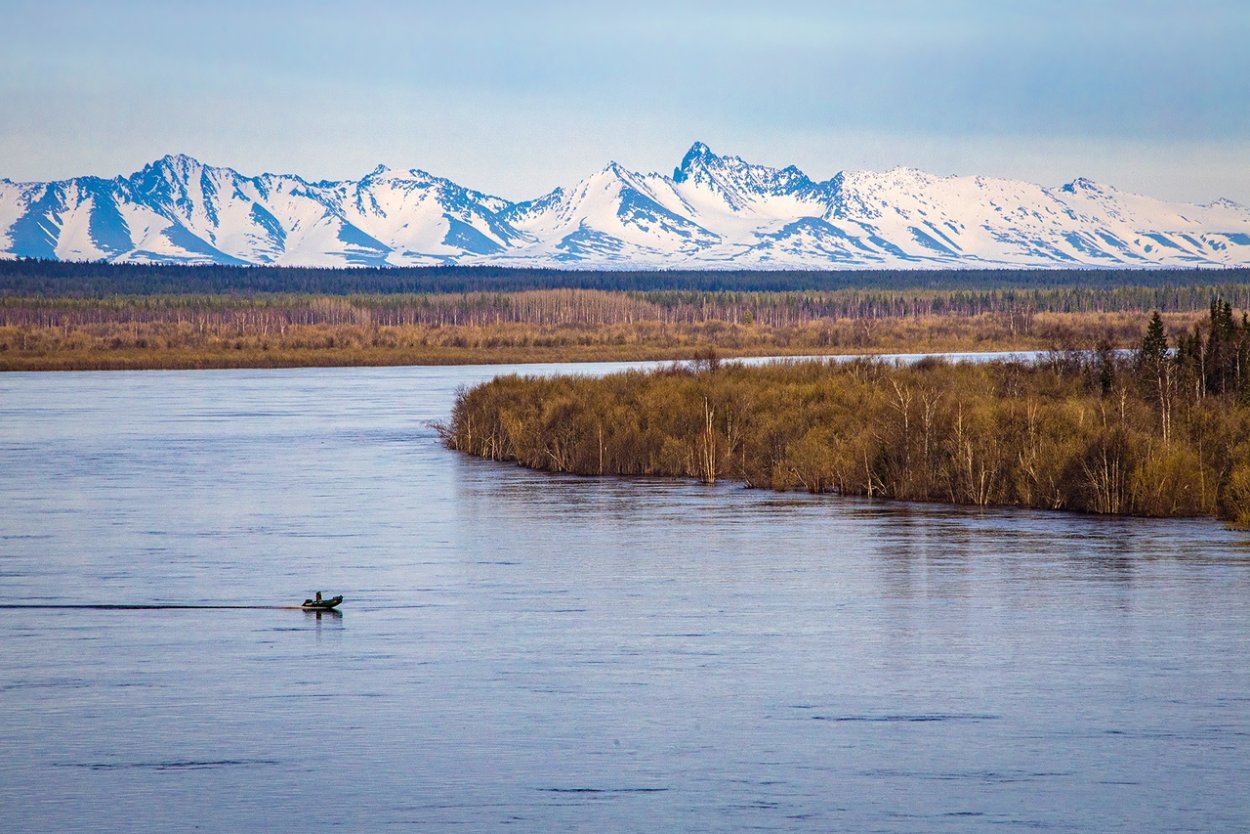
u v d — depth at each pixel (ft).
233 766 246.27
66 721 270.46
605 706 278.67
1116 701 280.92
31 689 291.99
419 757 250.37
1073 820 222.07
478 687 291.79
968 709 276.21
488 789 235.40
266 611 364.17
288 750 254.06
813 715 272.72
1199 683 293.02
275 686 293.23
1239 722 267.80
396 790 234.99
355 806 228.63
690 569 415.23
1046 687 290.56
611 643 327.47
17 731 264.72
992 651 318.86
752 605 366.63
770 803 229.04
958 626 342.64
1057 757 249.34
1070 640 328.29
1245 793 232.73
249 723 268.82
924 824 220.84
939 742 257.34
